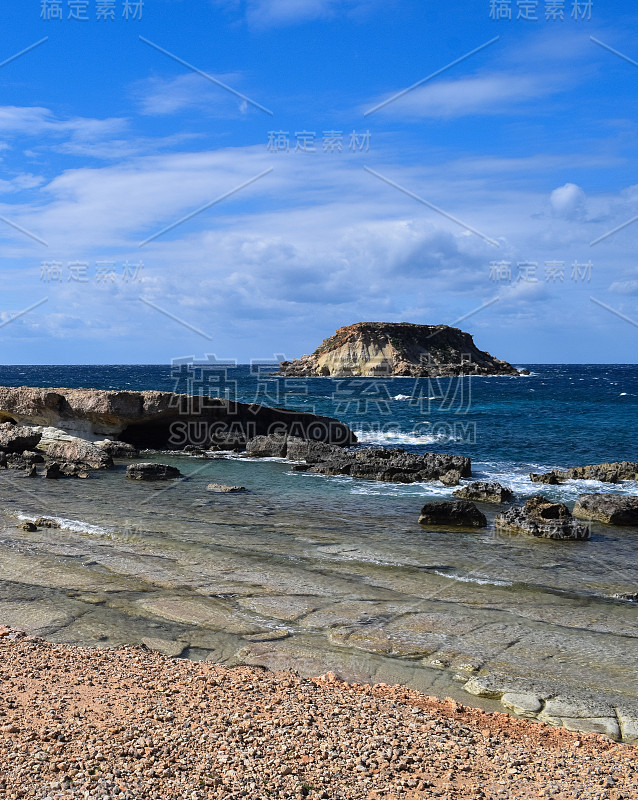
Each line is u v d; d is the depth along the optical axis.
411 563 16.30
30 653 10.12
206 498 23.97
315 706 8.66
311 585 14.41
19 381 126.25
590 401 72.62
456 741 8.04
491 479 29.17
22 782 6.42
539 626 12.46
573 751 8.05
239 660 10.59
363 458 30.89
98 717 7.92
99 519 20.20
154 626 11.93
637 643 11.77
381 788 6.85
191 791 6.50
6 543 17.23
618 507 21.36
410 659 10.95
